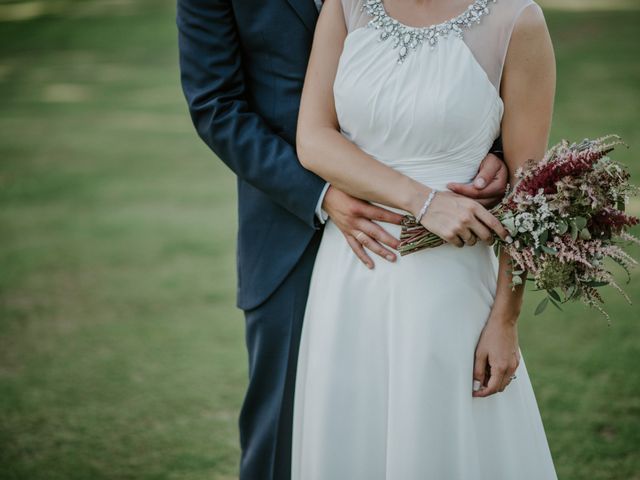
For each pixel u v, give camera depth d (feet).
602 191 5.98
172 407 11.83
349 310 7.04
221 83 7.36
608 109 27.89
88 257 17.79
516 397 7.05
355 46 6.74
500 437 6.89
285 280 7.58
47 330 14.43
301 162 7.06
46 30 49.37
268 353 7.73
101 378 12.71
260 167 7.20
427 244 6.63
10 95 35.22
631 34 39.63
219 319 14.76
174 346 13.76
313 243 7.54
